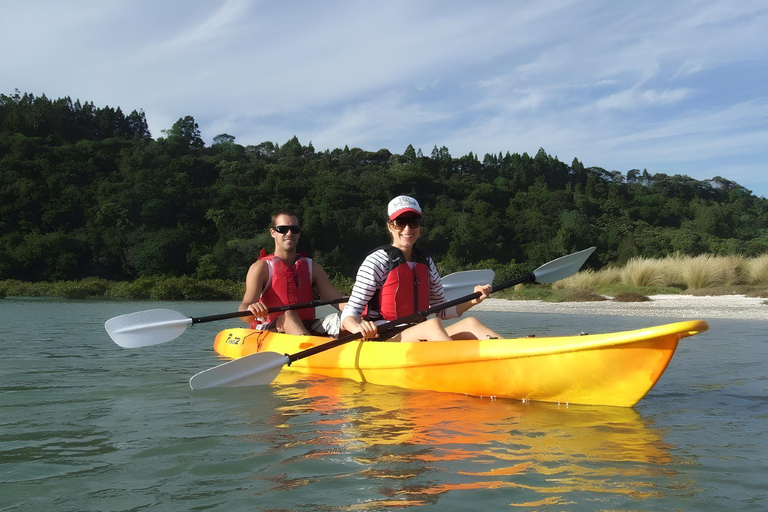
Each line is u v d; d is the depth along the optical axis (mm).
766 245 61812
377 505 1701
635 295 14758
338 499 1747
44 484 1878
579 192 94625
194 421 2719
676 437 2428
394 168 101000
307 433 2498
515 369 3150
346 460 2117
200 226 60156
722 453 2197
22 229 51719
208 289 23844
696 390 3479
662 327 2705
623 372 2861
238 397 3312
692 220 85812
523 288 19438
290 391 3520
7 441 2361
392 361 3656
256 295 4574
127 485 1867
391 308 3697
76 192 58000
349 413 2900
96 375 4031
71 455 2178
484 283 4895
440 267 37625
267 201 66188
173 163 72250
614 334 2859
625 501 1722
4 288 24406
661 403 3121
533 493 1788
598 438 2412
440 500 1734
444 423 2678
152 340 4297
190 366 4469
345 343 4055
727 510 1654
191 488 1841
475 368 3301
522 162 115500
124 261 47875
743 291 14922
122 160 70500
